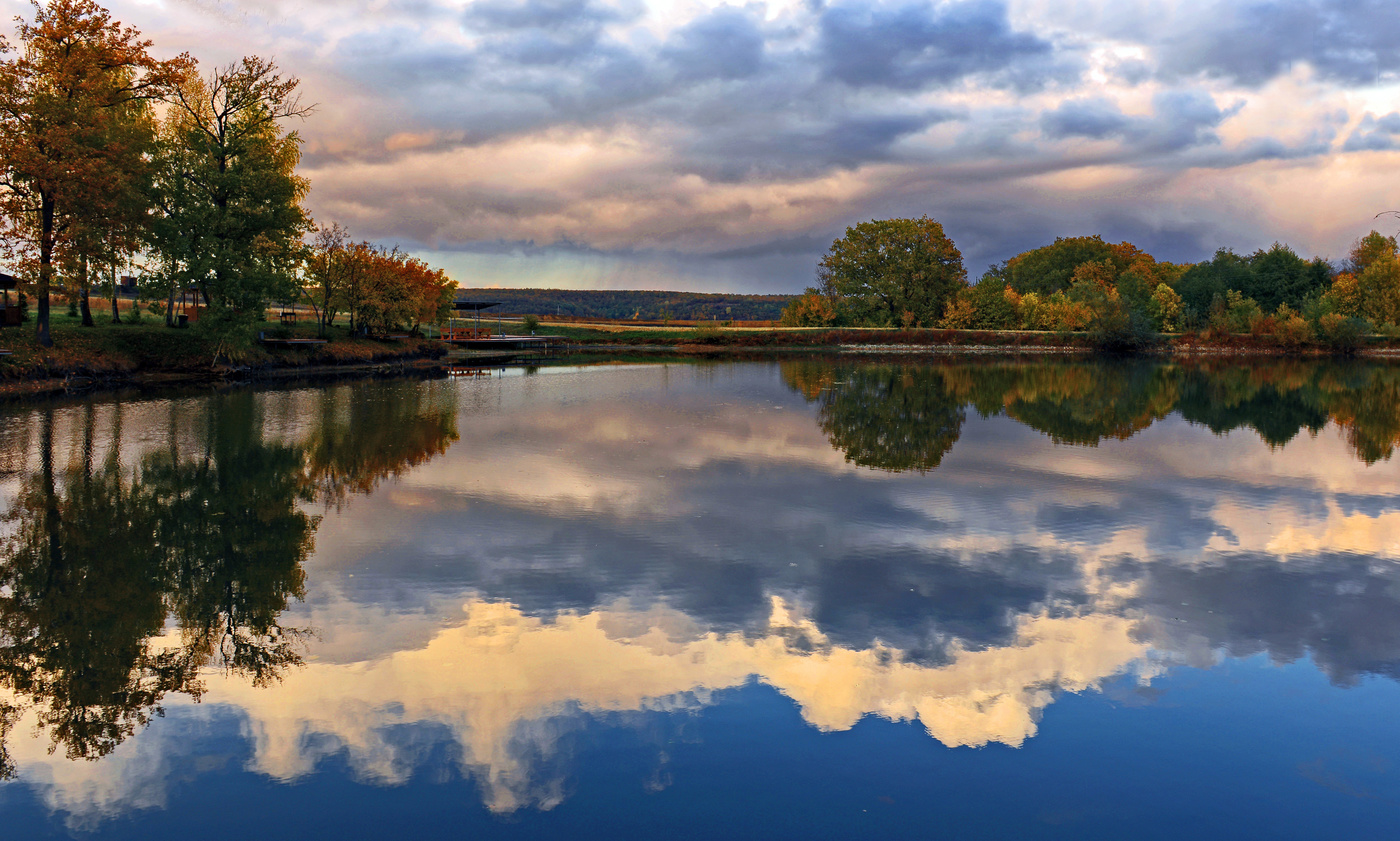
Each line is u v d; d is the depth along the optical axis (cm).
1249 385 4341
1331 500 1515
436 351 6706
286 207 4541
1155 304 10656
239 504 1452
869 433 2364
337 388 3753
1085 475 1741
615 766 614
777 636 862
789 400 3341
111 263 3925
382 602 964
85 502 1467
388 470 1762
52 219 3641
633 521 1334
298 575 1064
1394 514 1403
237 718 696
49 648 844
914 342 9750
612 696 727
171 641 860
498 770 609
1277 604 962
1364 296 9562
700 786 587
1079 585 1027
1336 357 8175
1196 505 1466
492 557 1137
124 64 3834
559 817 550
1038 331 9900
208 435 2245
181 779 603
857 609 938
